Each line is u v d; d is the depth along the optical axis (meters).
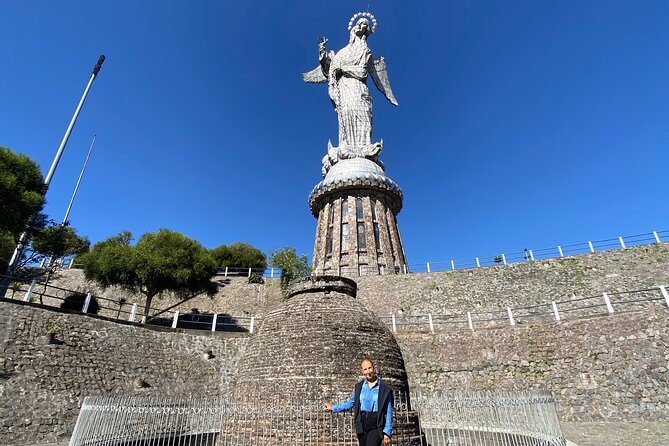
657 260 28.38
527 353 21.33
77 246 46.62
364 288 34.12
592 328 20.38
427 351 23.50
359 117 48.62
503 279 31.44
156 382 21.16
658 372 17.72
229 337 25.16
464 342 23.19
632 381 18.16
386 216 44.56
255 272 48.44
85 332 20.03
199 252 34.78
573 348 20.34
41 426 16.30
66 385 17.95
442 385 22.02
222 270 51.62
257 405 12.06
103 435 11.61
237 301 39.81
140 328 22.52
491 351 22.27
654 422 16.69
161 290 32.66
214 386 22.84
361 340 12.84
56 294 38.47
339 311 13.43
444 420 12.84
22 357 17.31
